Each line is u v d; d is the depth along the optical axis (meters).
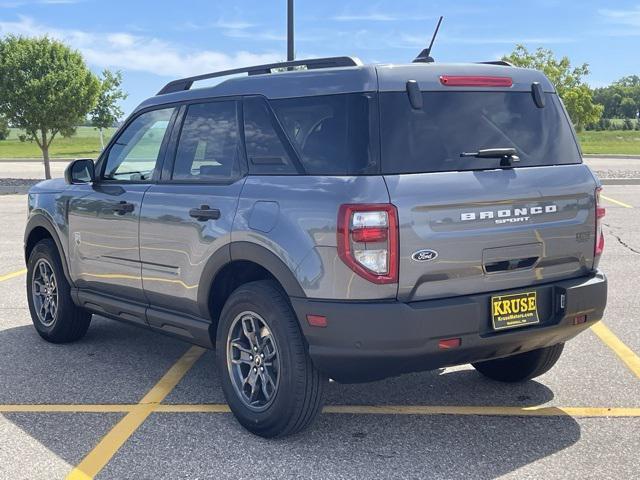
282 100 4.20
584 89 44.50
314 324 3.76
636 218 13.28
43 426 4.40
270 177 4.12
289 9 14.95
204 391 5.00
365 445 4.09
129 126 5.39
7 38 21.67
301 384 3.92
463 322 3.73
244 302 4.14
